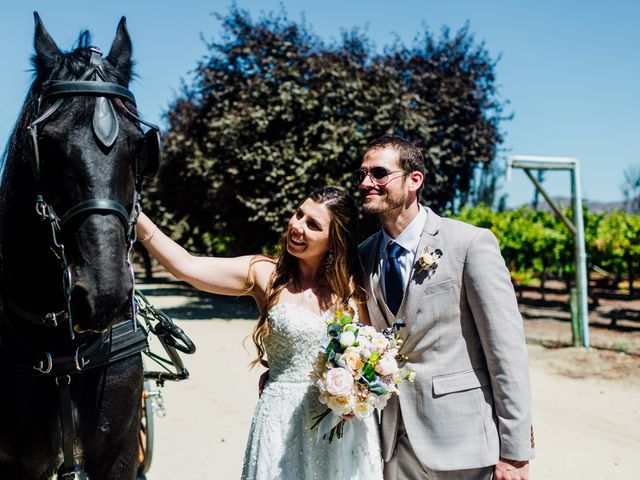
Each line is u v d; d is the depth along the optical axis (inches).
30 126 75.1
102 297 71.6
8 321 90.2
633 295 657.6
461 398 91.3
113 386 93.2
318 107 503.5
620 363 317.4
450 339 93.1
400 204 97.1
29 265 85.2
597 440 199.8
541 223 603.2
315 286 104.5
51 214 76.4
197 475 166.9
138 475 142.5
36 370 87.2
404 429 96.3
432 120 569.0
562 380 282.0
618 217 633.0
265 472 93.4
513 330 88.7
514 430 86.5
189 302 693.9
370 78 519.5
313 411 96.0
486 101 667.4
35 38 87.4
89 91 80.2
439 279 93.3
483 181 1248.8
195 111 692.1
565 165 354.3
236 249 590.2
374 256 103.7
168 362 125.5
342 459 95.0
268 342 100.0
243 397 255.3
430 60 662.5
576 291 363.3
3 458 92.5
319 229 99.3
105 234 73.7
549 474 171.2
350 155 487.2
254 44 574.6
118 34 94.6
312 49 572.4
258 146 501.4
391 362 87.7
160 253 99.0
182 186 716.0
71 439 90.4
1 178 89.4
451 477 90.7
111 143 76.9
